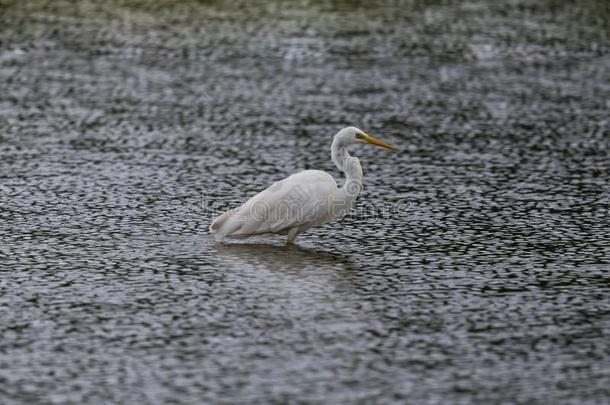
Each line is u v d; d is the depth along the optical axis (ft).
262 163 67.46
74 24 106.11
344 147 51.06
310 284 46.47
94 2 115.96
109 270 48.14
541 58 96.12
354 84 87.35
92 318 42.32
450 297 44.96
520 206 59.26
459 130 75.92
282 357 38.65
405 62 94.07
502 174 65.82
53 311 43.04
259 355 38.83
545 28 106.83
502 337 40.68
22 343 39.86
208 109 80.28
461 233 54.34
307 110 80.18
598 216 57.36
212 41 100.22
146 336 40.55
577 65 94.07
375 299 44.65
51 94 83.61
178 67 91.76
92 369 37.68
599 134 75.25
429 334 40.91
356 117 78.59
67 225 54.90
